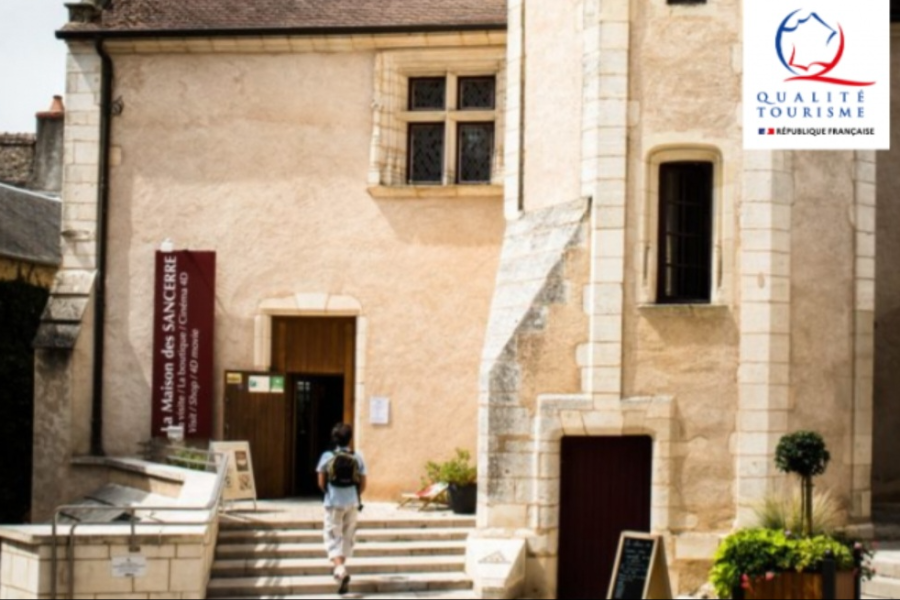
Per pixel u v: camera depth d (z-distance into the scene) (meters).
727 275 13.28
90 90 17.11
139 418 16.91
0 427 19.97
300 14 16.95
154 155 17.08
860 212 13.90
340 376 17.42
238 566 13.05
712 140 13.34
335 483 12.77
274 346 17.03
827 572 10.52
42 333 16.61
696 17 13.44
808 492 11.27
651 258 13.36
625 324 13.28
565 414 13.23
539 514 13.18
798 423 13.34
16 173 27.91
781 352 13.23
